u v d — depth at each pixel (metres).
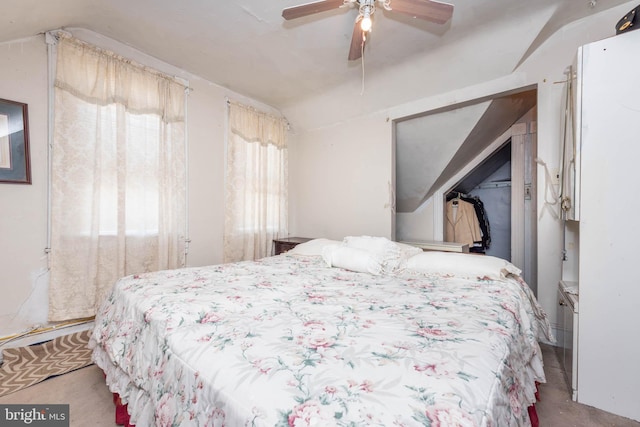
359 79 2.73
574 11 1.78
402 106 2.80
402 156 3.25
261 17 1.88
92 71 2.05
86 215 2.02
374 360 0.73
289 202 3.75
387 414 0.54
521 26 1.88
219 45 2.22
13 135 1.79
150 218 2.36
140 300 1.26
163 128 2.43
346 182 3.24
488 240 3.85
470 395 0.60
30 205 1.86
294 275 1.75
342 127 3.27
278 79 2.77
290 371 0.69
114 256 2.14
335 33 2.04
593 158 1.39
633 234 1.31
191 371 0.77
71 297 1.96
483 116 2.59
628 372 1.31
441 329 0.93
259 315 1.08
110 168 2.13
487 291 1.40
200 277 1.65
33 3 1.56
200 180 2.76
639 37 1.29
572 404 1.40
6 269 1.78
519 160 2.98
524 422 0.90
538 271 2.04
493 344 0.83
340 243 2.42
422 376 0.65
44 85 1.90
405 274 1.81
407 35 2.03
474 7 1.75
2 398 1.42
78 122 1.99
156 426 0.84
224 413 0.64
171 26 1.99
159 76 2.41
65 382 1.56
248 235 3.14
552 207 1.99
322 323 0.99
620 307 1.33
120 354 1.19
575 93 1.51
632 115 1.31
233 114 3.00
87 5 1.77
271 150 3.40
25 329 1.84
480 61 2.18
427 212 3.72
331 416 0.54
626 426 1.26
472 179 4.03
